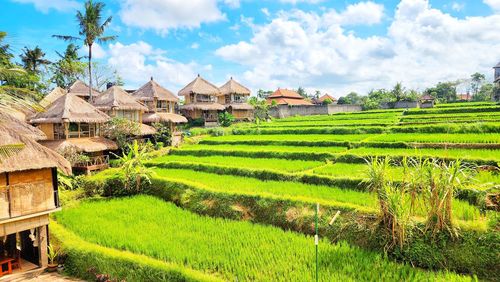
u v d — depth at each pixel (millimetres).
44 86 45000
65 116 29516
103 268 14102
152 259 13586
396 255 13078
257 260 13109
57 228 18094
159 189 23969
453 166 12828
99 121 32062
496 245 11969
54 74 53438
